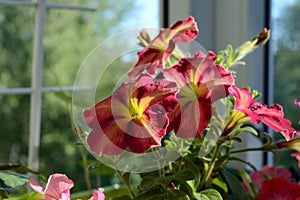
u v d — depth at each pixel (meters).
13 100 4.34
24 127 4.40
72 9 1.06
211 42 1.09
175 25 0.73
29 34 4.36
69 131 4.16
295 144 0.74
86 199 0.88
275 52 1.15
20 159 4.35
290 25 1.18
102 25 4.25
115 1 4.23
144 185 0.70
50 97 4.14
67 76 4.19
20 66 4.37
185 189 0.72
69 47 4.20
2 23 4.30
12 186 0.73
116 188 0.88
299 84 1.20
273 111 0.71
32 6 1.02
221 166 0.76
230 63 0.77
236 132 0.75
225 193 0.77
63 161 4.13
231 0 1.07
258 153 1.07
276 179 0.80
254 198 0.82
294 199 0.79
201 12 1.07
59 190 0.68
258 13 1.08
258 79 1.09
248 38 1.06
